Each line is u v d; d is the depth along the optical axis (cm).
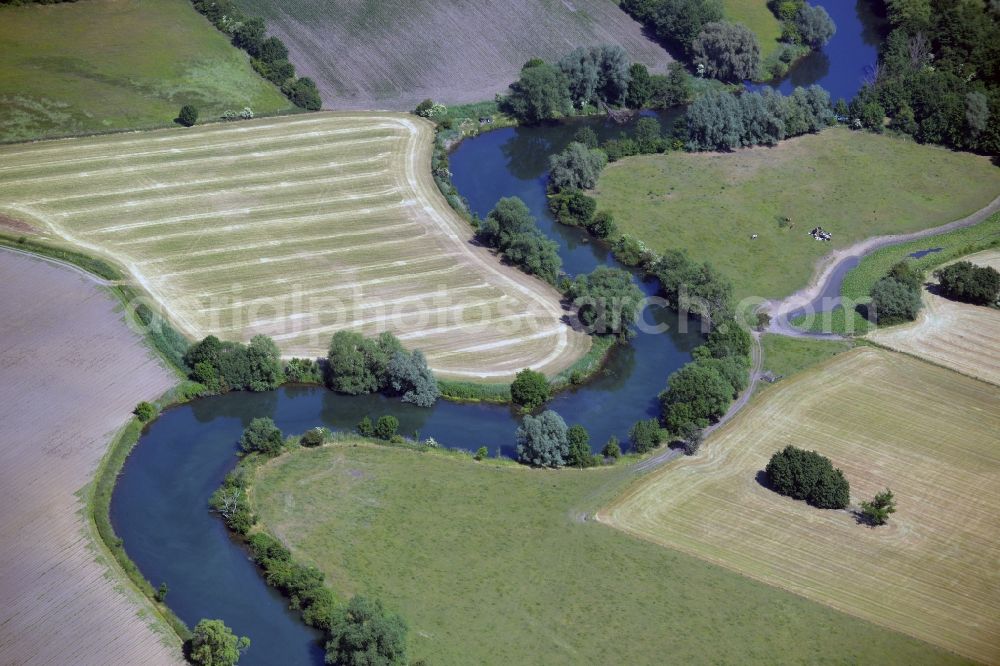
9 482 16250
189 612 14488
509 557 15362
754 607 14725
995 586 15300
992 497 16988
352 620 13600
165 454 17288
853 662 13962
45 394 18012
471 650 13812
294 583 14462
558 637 14100
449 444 17862
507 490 16712
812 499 16600
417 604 14475
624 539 15812
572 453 17238
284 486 16525
